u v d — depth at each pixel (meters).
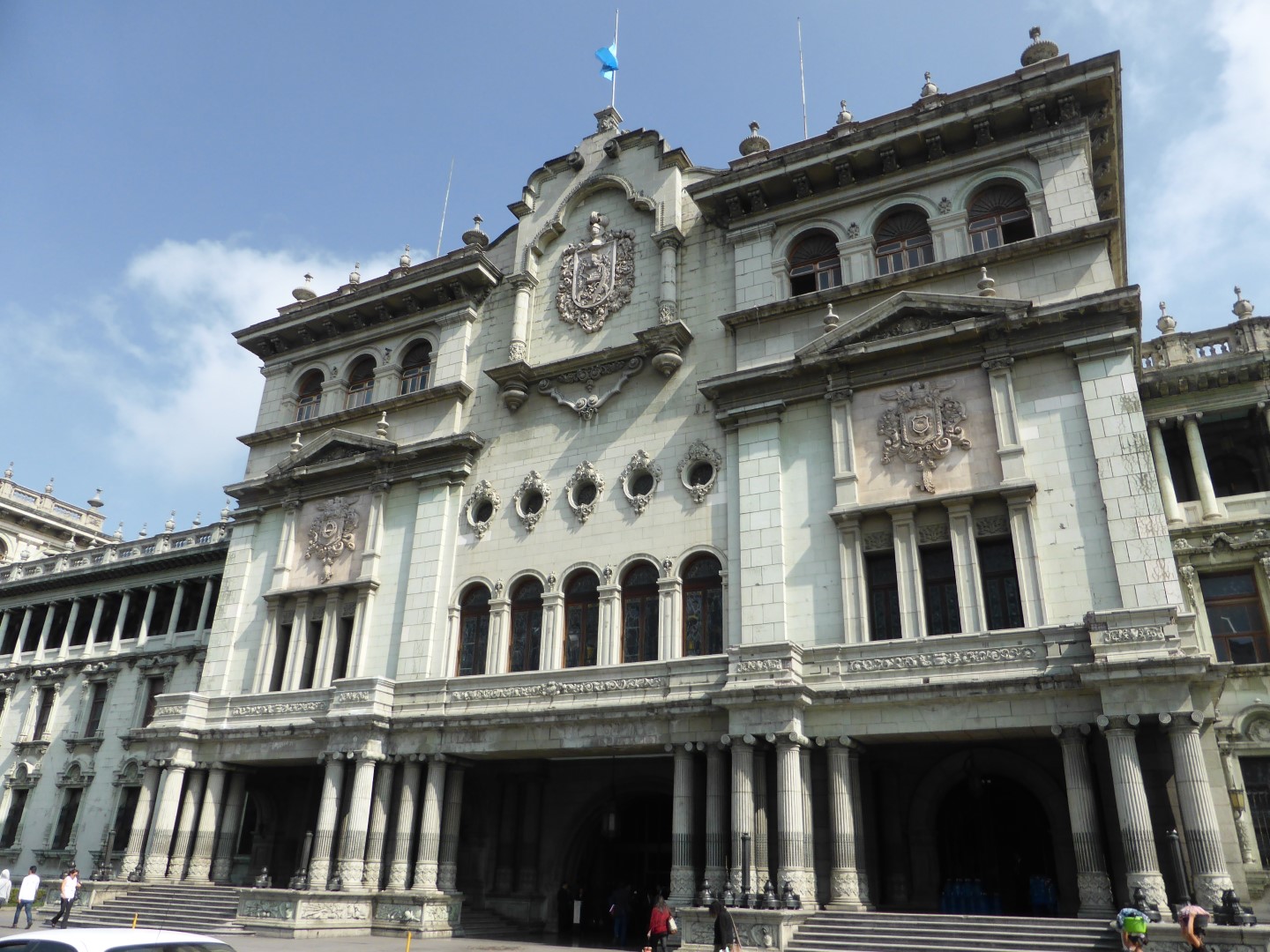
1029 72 30.94
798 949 22.55
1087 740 23.62
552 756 31.08
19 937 11.62
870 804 27.59
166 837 34.25
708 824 26.42
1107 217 33.69
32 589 55.12
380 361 41.66
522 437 36.44
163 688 46.66
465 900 32.78
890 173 32.81
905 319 29.91
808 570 28.92
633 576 32.34
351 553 37.81
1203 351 32.16
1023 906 26.56
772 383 31.47
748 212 35.00
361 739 31.81
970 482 27.66
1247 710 26.81
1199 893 20.66
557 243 39.75
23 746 49.75
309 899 28.83
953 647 25.59
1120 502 25.52
